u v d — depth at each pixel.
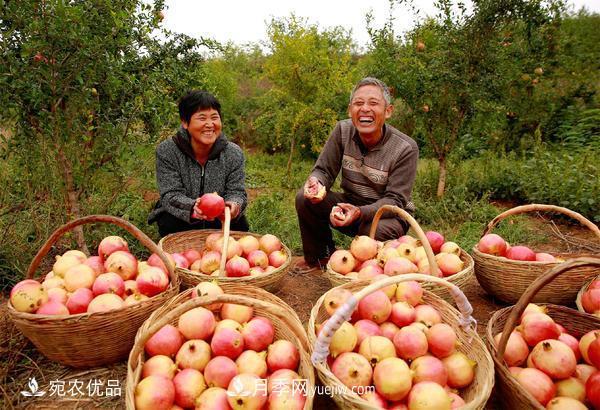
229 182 3.77
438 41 6.09
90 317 2.13
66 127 3.34
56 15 2.89
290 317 1.93
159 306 2.38
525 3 5.39
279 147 11.05
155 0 4.30
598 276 2.73
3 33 2.94
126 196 4.79
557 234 5.10
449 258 2.90
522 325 2.21
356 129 3.62
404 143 3.53
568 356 1.98
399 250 2.95
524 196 6.37
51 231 3.80
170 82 4.96
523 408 1.88
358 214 3.26
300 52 7.78
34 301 2.18
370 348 2.03
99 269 2.61
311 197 3.34
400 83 6.13
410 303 2.37
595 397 1.83
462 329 2.20
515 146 8.47
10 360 2.44
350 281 2.56
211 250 3.23
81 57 3.07
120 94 3.70
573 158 6.23
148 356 2.10
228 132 11.36
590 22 10.20
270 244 3.30
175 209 3.44
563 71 8.43
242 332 2.14
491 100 6.20
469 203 6.09
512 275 2.85
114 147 3.63
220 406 1.79
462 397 2.06
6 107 3.06
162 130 4.48
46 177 3.77
